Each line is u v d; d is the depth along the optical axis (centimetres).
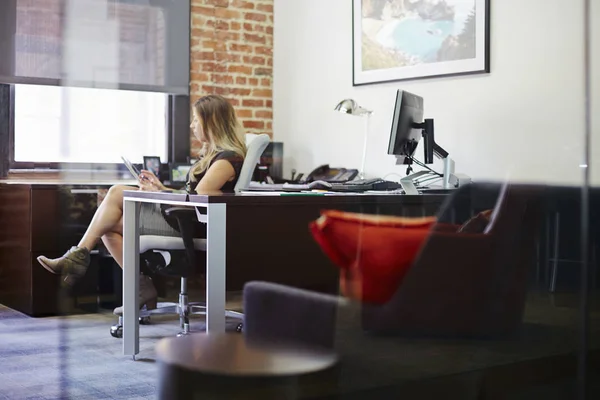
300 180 438
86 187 305
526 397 235
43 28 313
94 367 242
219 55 436
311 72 459
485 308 225
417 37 378
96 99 334
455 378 216
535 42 312
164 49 392
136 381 231
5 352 257
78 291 280
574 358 250
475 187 238
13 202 296
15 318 287
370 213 224
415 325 212
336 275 209
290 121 473
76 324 266
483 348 227
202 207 217
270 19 473
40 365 246
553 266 246
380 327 207
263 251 212
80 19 330
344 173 421
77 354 250
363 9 420
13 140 297
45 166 302
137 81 362
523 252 242
